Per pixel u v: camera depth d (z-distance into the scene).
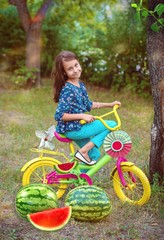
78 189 4.42
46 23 12.50
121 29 10.40
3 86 10.93
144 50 10.09
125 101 9.27
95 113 7.85
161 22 4.54
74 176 4.81
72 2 12.50
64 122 4.78
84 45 11.73
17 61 12.38
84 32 12.89
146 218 4.50
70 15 12.67
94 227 4.32
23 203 4.38
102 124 4.78
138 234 4.22
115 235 4.23
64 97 4.74
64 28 12.67
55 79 4.83
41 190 4.41
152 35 4.92
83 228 4.30
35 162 4.89
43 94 10.00
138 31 10.18
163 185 4.97
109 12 12.20
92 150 4.87
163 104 4.94
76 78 4.83
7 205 4.69
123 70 10.25
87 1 12.34
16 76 11.35
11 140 6.68
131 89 9.93
